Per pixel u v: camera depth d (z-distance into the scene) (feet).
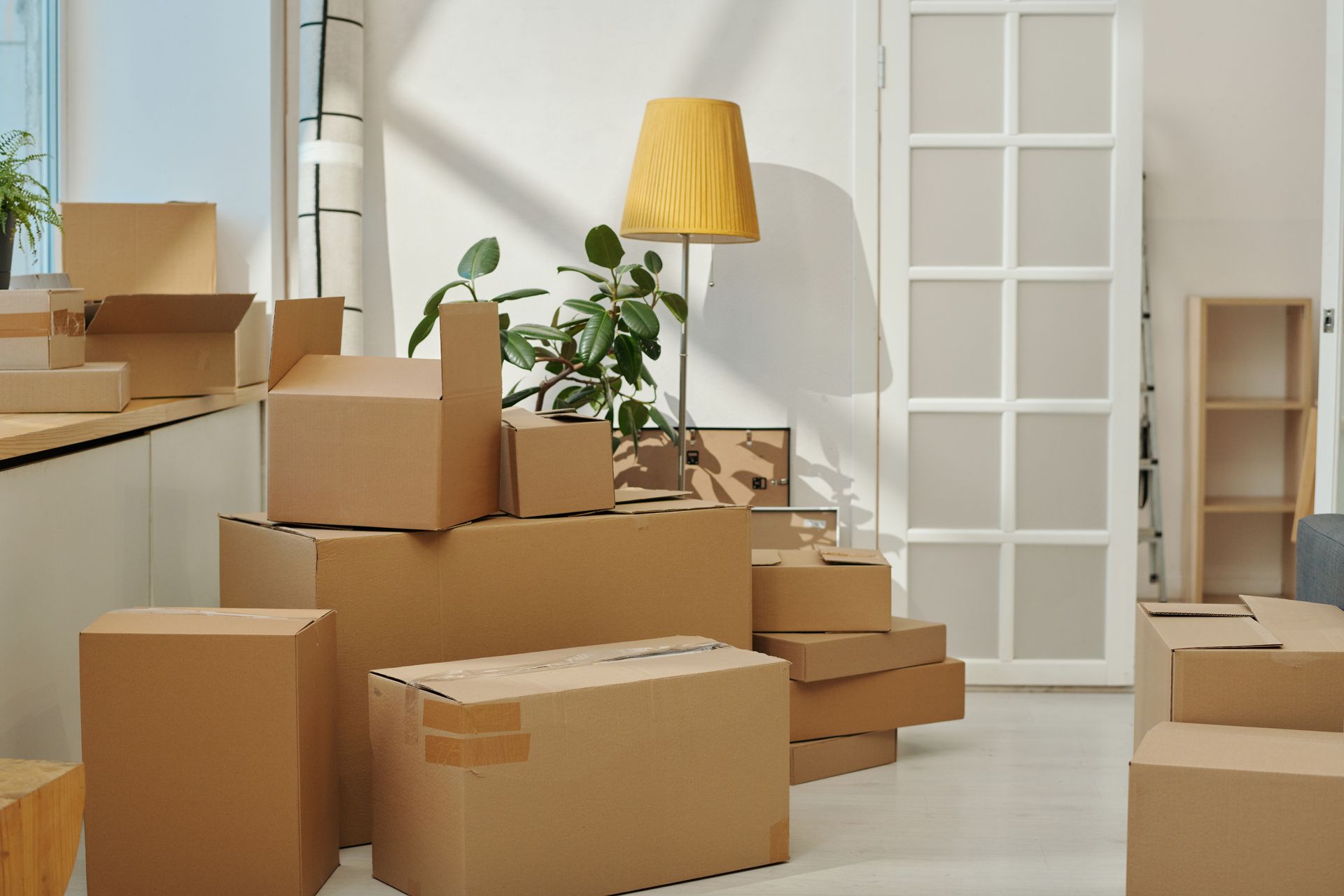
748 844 6.64
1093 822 7.47
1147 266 15.03
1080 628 11.38
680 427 10.39
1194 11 14.87
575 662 6.58
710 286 11.27
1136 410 11.18
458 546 6.94
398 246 11.33
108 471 7.20
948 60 11.06
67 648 6.61
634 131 11.25
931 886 6.45
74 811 4.25
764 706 6.66
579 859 6.06
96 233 10.07
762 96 11.17
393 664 6.81
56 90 10.77
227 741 5.70
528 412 7.95
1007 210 11.09
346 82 10.85
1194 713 6.35
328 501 6.88
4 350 7.13
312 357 7.20
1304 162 14.96
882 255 11.17
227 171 10.91
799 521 10.64
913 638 8.67
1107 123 11.05
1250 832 5.40
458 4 11.19
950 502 11.35
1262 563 15.48
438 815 5.86
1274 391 15.28
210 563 9.27
